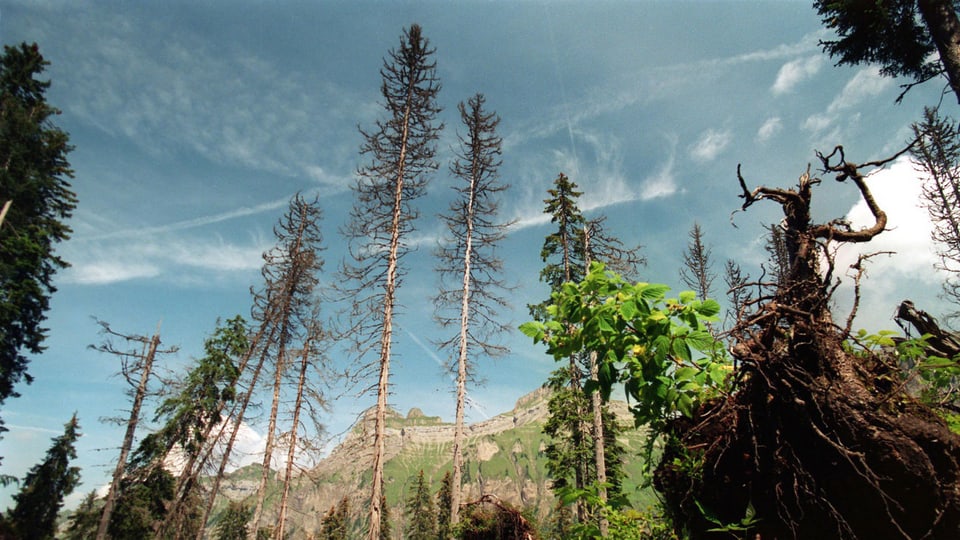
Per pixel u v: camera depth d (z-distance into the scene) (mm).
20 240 18641
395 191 17266
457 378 15656
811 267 1769
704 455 1845
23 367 18984
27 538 22906
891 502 1362
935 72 7723
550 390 17656
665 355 1796
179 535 21500
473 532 8844
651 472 2193
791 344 1644
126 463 17766
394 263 15750
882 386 1663
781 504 1575
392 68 19453
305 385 21453
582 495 2588
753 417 1713
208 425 22484
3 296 18078
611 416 16391
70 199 21750
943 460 1344
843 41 8172
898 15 7617
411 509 47000
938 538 1275
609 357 1948
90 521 20547
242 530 42219
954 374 1725
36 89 22500
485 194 19031
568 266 17656
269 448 21062
